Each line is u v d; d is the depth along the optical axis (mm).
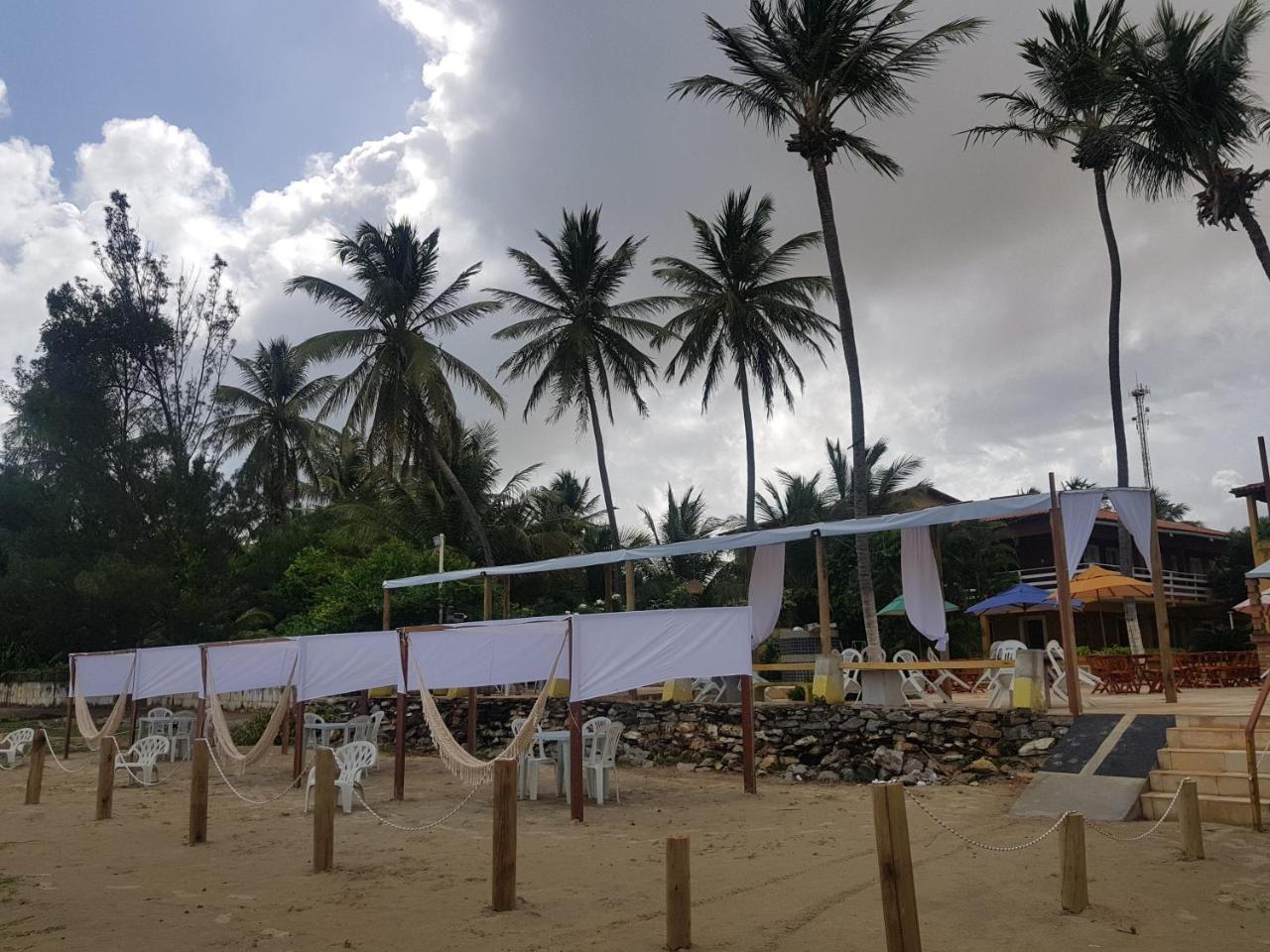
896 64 23266
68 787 15406
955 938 6254
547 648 13547
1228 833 9227
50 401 31188
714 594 40625
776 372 34031
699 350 33031
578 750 11836
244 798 13336
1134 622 24828
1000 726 13633
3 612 30922
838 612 34125
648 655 12805
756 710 16438
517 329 34906
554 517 41344
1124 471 25797
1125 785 10688
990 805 11445
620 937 6465
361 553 35875
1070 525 13766
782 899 7379
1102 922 6523
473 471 38688
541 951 6199
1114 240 26344
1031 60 24703
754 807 12422
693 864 8844
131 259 33531
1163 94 20828
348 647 15320
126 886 8250
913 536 16531
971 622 33188
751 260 32625
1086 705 14820
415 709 21844
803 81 23688
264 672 16859
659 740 17578
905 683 19750
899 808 5379
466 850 9750
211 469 33438
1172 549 40875
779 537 17031
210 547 31938
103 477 31328
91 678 19625
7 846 10203
